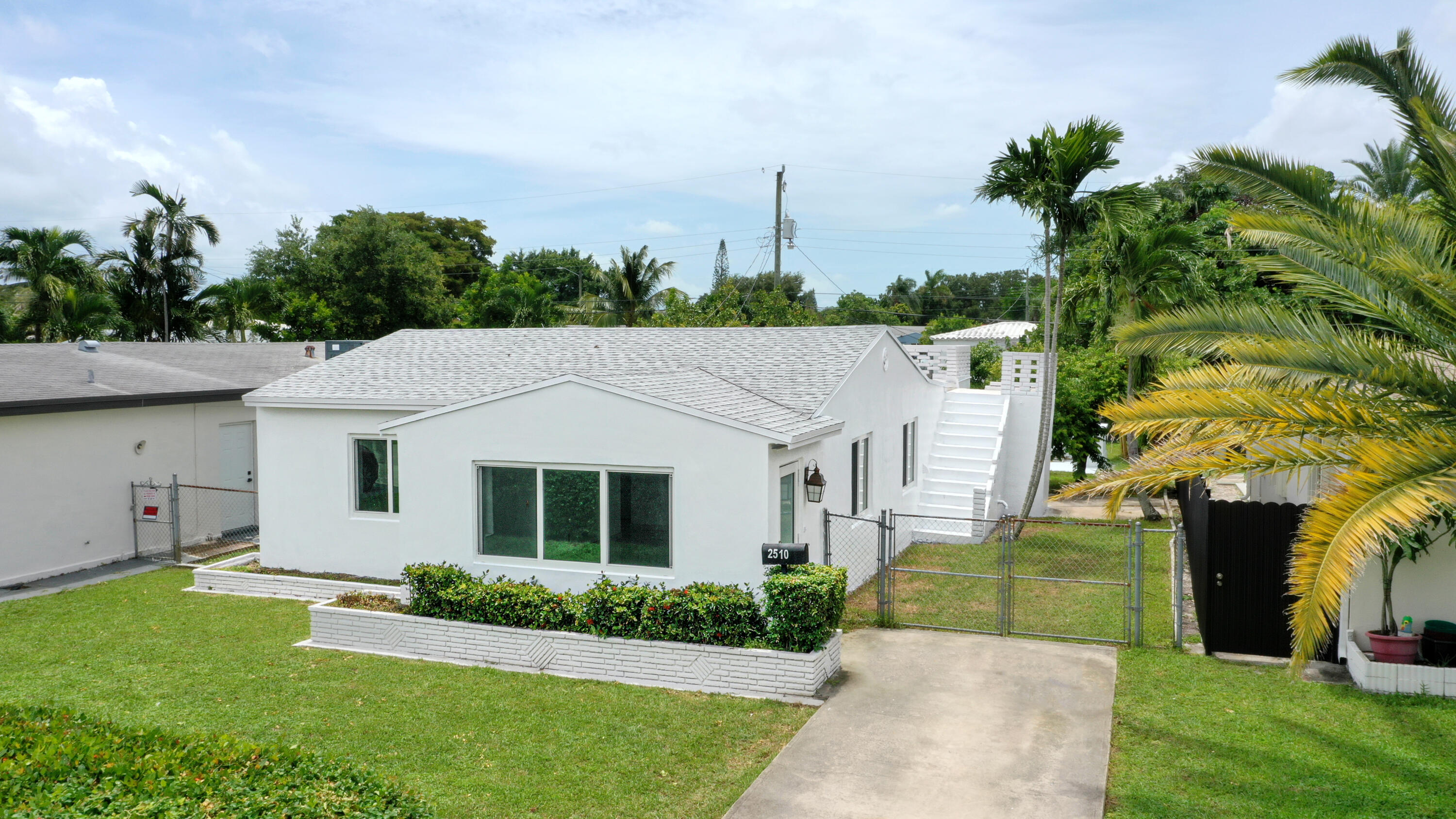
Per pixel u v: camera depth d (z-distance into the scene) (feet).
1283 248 34.14
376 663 40.19
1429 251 31.91
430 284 165.99
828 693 36.52
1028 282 279.28
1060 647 42.63
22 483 56.80
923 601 51.62
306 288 162.40
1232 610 40.68
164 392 65.51
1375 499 23.54
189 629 45.78
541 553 44.37
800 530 45.85
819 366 55.16
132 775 19.93
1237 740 31.50
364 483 54.34
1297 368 29.99
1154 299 71.20
